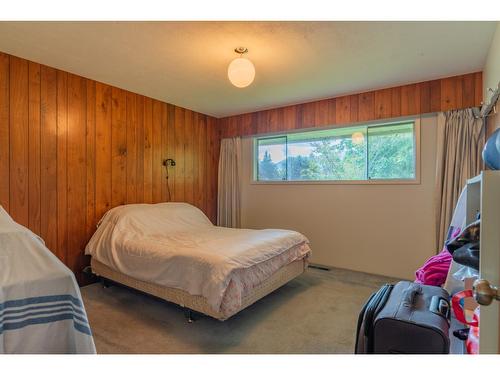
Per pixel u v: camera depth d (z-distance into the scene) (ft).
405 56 8.45
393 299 4.76
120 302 9.00
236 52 8.22
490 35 7.20
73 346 3.79
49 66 9.32
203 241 9.18
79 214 10.28
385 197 11.63
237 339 6.86
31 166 9.01
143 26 6.84
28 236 4.12
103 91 10.92
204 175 15.49
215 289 6.85
